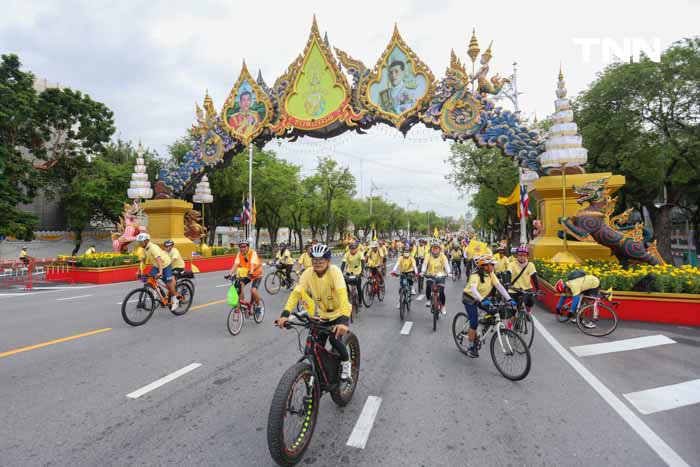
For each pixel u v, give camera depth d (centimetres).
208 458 302
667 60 1872
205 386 451
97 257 1602
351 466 292
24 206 3038
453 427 355
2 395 420
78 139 2933
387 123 1655
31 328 731
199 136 2005
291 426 300
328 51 1705
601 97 2034
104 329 725
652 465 295
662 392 436
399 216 9219
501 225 4084
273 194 3353
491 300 544
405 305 878
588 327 726
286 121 1767
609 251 1170
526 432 346
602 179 1036
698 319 748
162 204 1973
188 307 896
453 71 1506
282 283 1295
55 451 309
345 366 373
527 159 1395
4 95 2111
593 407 397
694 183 2164
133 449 314
